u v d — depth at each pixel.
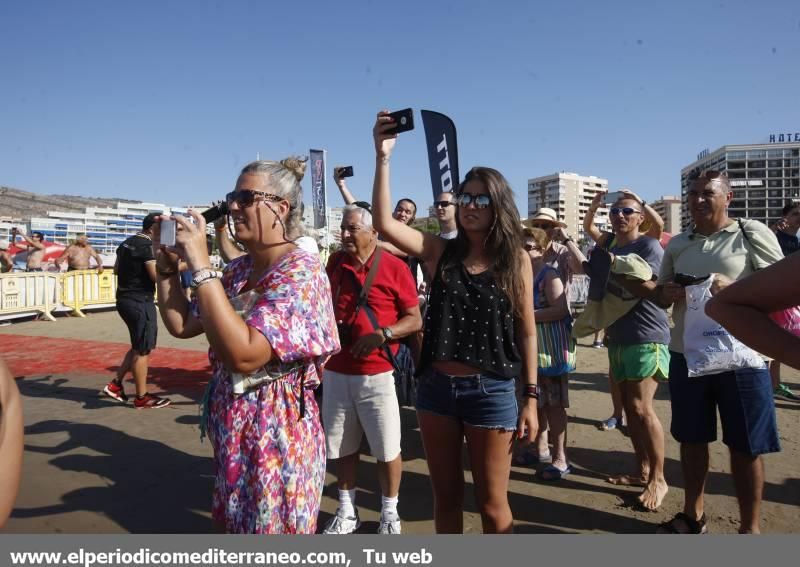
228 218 1.92
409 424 5.21
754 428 2.75
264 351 1.60
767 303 1.20
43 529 3.16
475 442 2.29
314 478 1.83
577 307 12.33
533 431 2.40
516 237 2.32
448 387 2.29
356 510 3.51
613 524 3.25
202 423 1.93
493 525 2.30
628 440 4.77
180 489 3.77
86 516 3.34
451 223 4.29
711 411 2.97
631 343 3.46
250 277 2.02
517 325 2.41
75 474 4.01
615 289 3.49
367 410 3.09
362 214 3.23
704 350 2.76
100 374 7.32
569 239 4.45
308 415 1.83
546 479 3.91
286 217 1.94
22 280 12.51
